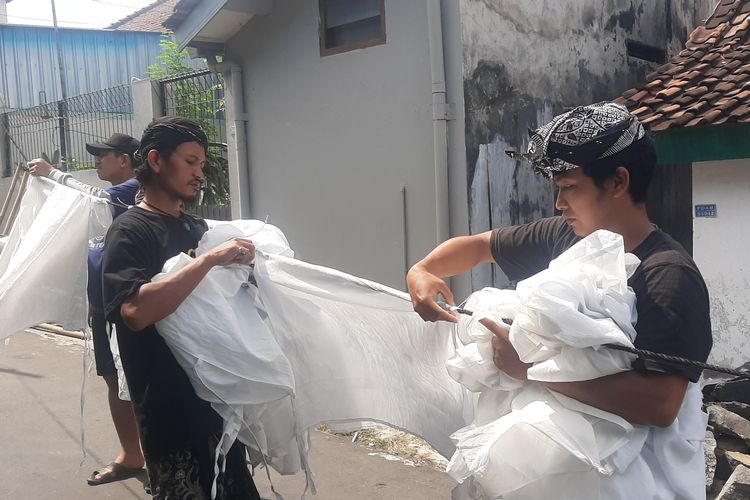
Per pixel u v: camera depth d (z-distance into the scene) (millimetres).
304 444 2457
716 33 6047
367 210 5801
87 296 3131
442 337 2178
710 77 5340
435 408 2262
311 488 2469
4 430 4535
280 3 6129
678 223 8031
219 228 2438
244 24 6383
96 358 3506
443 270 2088
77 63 13742
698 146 4840
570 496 1513
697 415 1620
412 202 5504
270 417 2406
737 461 3629
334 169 5984
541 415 1481
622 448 1495
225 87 6633
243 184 6602
